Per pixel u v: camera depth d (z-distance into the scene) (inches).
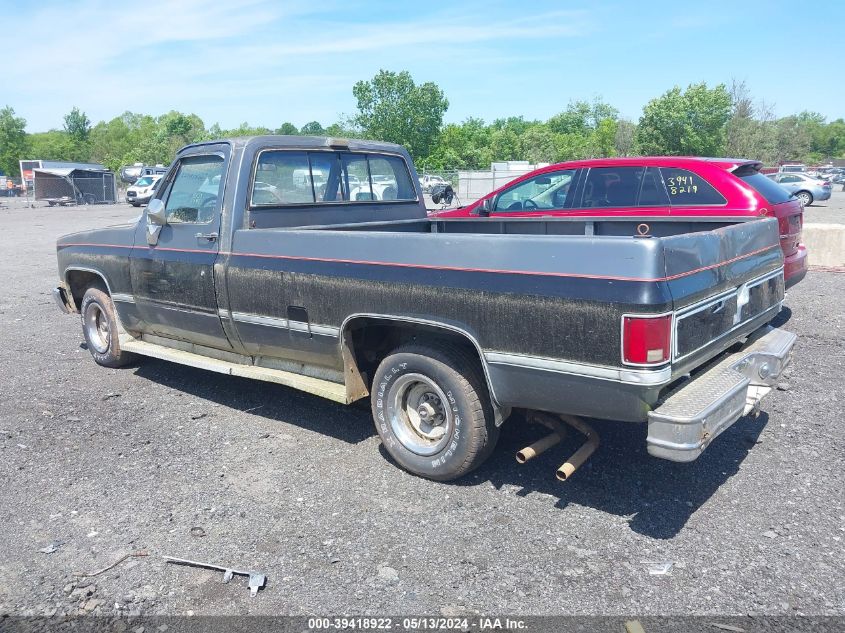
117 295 235.0
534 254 135.5
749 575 124.1
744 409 141.6
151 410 214.4
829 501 149.4
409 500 154.4
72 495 159.2
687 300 129.1
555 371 133.8
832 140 5625.0
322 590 122.6
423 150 2970.0
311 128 4308.6
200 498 156.8
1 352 286.8
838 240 450.0
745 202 264.7
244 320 190.9
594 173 305.9
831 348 261.9
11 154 3567.9
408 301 153.6
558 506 150.7
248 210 193.9
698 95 2260.1
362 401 217.9
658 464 170.2
